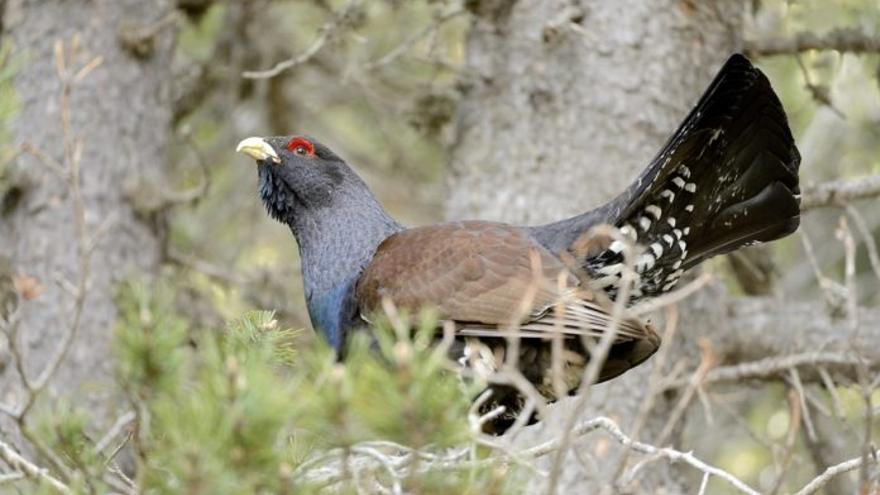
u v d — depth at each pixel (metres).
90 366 13.81
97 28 14.83
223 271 15.21
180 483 6.30
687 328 13.19
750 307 13.63
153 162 14.98
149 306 7.20
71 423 7.33
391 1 14.29
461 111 13.66
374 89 17.28
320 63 16.92
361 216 11.08
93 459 7.21
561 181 13.00
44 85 14.63
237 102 17.44
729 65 9.40
